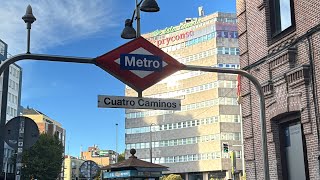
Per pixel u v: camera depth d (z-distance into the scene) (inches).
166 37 3641.7
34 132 262.1
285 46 485.7
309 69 446.6
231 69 314.5
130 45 299.3
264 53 532.1
